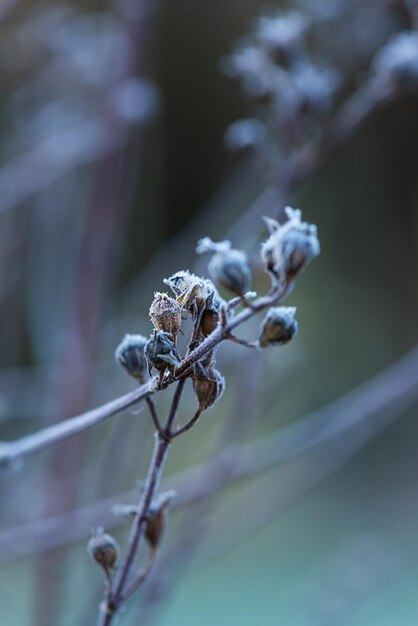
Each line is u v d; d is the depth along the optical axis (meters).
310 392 1.65
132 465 0.76
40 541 0.64
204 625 1.22
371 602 0.94
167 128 1.65
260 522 0.76
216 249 0.50
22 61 0.96
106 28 0.95
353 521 1.62
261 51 0.67
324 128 0.65
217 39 1.56
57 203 0.97
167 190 1.67
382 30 0.85
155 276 0.93
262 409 0.81
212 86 1.60
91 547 0.50
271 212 0.66
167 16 1.56
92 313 0.83
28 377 0.98
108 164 0.84
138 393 0.49
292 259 0.49
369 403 0.68
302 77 0.66
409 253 1.79
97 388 0.84
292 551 1.44
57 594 0.78
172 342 0.47
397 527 1.61
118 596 0.50
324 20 0.86
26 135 0.97
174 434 0.49
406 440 1.76
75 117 0.97
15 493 0.84
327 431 0.67
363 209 1.74
